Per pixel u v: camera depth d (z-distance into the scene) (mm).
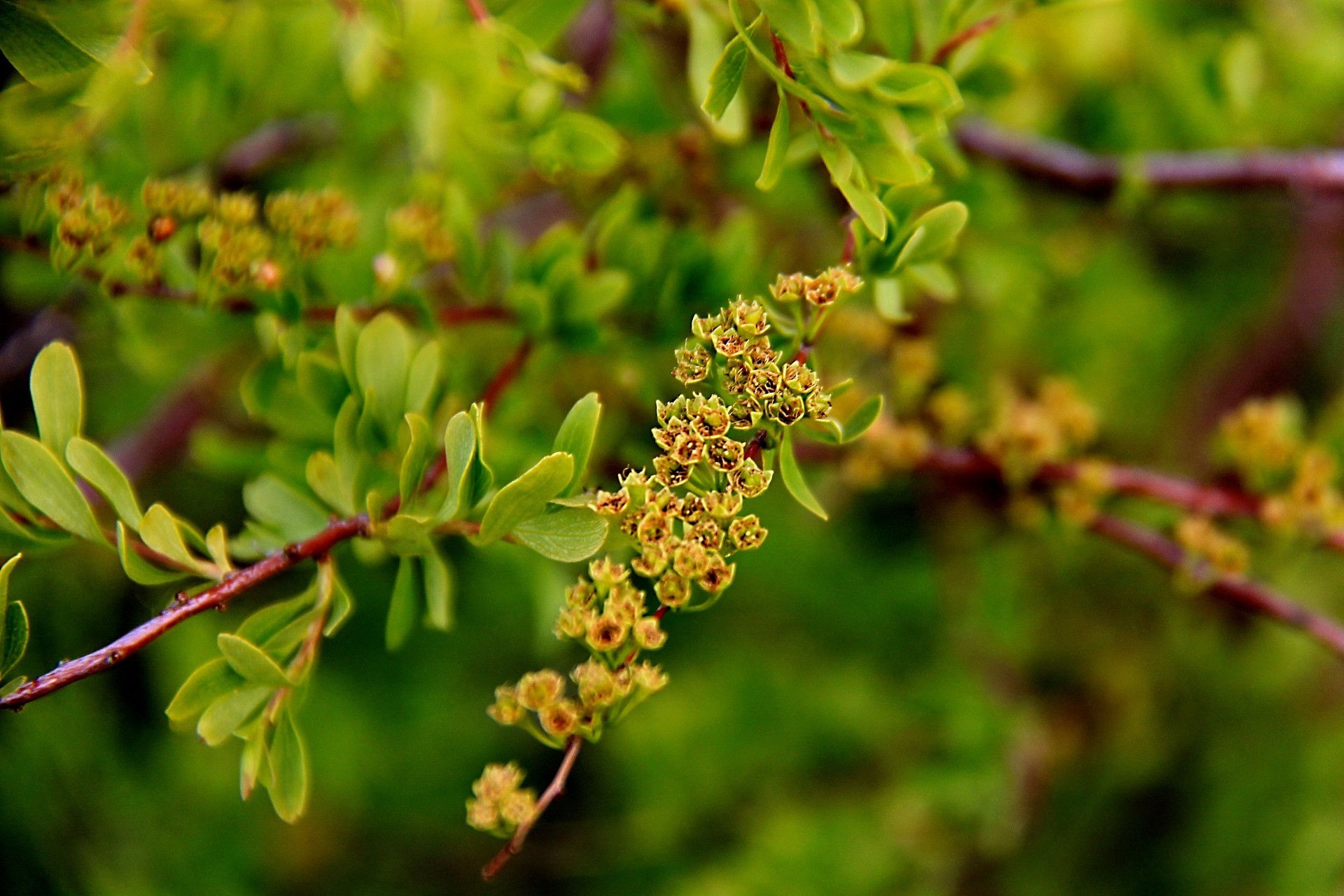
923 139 381
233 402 612
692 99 476
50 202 391
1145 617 787
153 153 474
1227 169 538
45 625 590
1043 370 698
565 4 415
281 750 363
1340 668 780
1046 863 754
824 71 361
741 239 438
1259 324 831
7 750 553
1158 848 765
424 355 386
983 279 509
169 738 672
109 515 428
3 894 548
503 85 405
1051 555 738
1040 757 699
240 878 685
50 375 363
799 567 735
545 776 794
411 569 371
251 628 364
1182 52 605
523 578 458
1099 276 708
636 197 435
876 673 747
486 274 427
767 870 674
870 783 732
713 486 355
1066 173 553
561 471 348
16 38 369
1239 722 783
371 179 505
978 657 728
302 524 393
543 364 438
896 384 472
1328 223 763
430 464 387
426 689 757
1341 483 494
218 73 453
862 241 379
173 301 418
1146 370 773
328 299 421
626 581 358
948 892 690
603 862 750
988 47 415
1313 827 738
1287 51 629
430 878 771
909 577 737
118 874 613
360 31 407
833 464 468
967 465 463
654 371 454
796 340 365
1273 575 655
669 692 753
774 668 754
